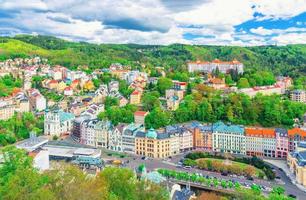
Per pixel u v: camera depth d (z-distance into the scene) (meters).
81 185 176.88
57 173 186.38
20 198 158.12
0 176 192.75
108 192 192.62
